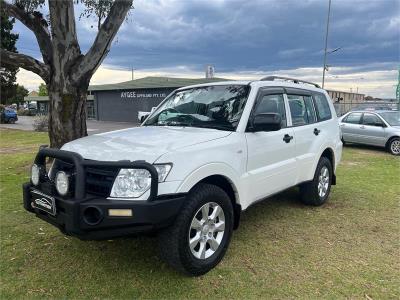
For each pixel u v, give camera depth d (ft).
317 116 19.12
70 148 12.03
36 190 11.56
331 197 21.31
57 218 10.73
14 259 12.65
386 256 13.28
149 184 10.19
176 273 11.74
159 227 10.27
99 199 10.20
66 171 11.04
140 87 124.57
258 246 13.92
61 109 26.27
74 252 13.17
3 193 21.15
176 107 15.84
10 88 117.19
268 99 15.28
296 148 16.58
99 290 10.77
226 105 14.44
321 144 18.47
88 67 25.82
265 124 13.14
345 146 49.11
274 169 14.97
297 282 11.34
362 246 14.15
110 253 13.10
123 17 25.30
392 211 18.69
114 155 10.77
